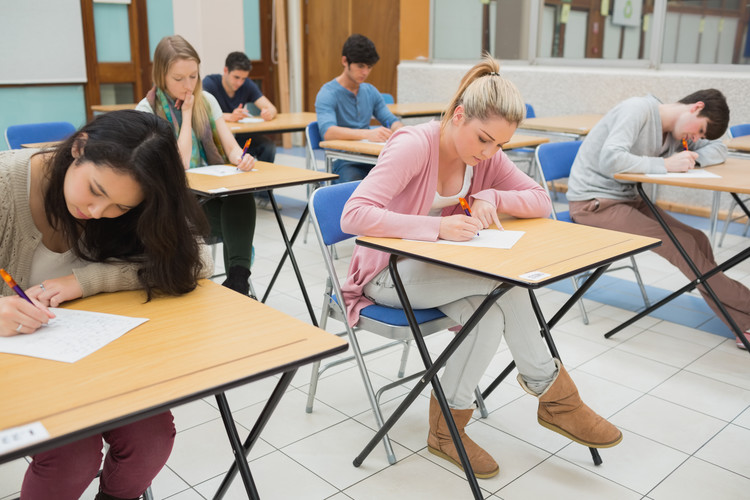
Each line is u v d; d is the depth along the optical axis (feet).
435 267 5.71
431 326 5.82
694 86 15.47
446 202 6.09
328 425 6.84
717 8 15.03
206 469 6.04
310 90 25.66
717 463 6.23
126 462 3.99
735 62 15.03
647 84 16.25
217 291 4.38
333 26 24.41
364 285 6.19
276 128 14.14
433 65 21.34
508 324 5.61
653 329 9.39
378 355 8.49
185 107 9.09
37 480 3.72
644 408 7.22
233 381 3.10
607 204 9.19
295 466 6.12
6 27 17.53
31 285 4.35
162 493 5.67
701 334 9.23
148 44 20.58
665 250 8.86
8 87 17.94
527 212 6.17
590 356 8.50
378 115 14.53
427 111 16.29
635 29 16.57
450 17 20.67
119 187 3.74
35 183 4.11
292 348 3.45
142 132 3.83
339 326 9.35
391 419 5.81
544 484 5.88
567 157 9.91
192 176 8.34
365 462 6.20
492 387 6.86
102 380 3.09
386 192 5.61
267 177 8.36
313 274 11.58
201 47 21.99
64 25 18.48
